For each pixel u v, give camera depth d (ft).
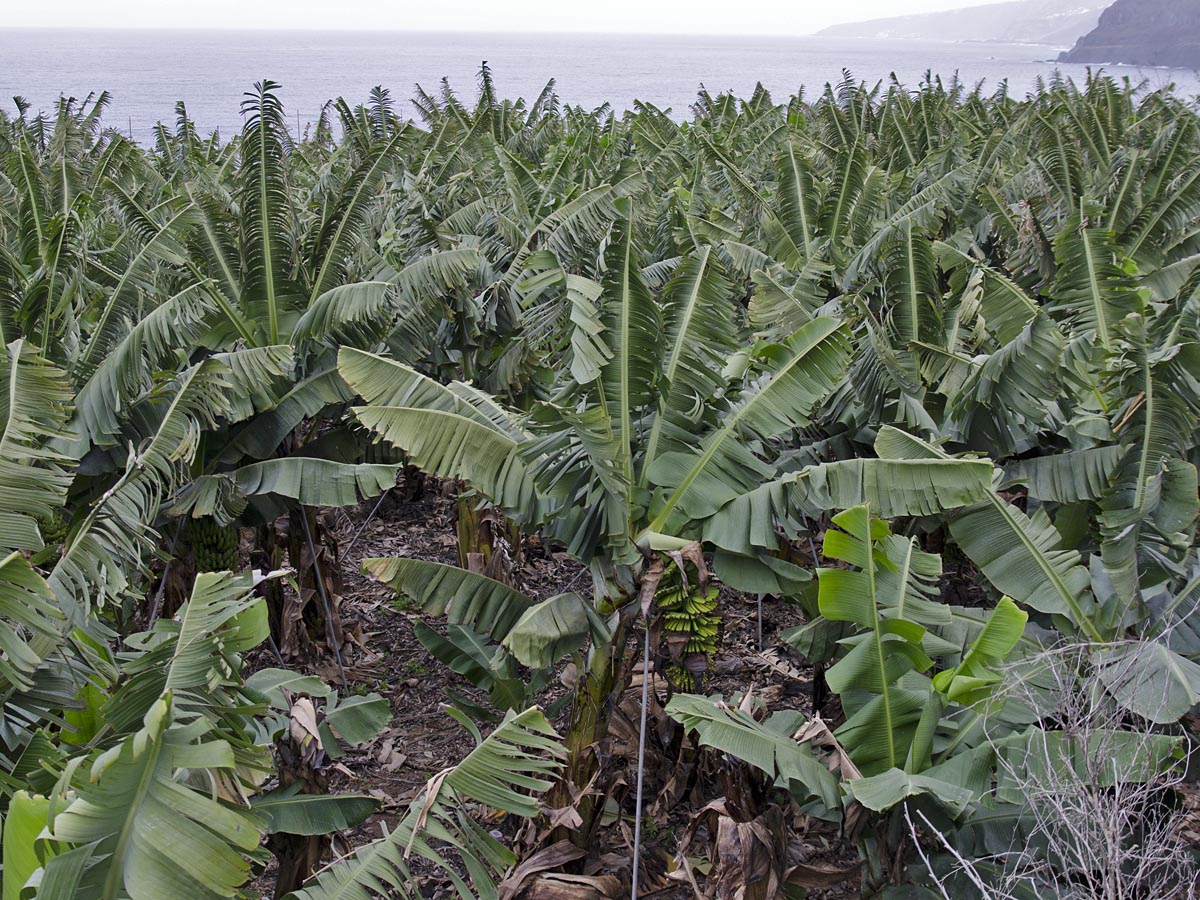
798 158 41.57
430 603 19.16
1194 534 20.52
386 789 22.97
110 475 23.25
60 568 15.51
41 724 15.81
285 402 25.44
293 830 16.62
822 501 18.38
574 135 71.72
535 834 19.54
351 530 38.75
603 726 19.24
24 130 62.54
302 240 29.19
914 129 71.77
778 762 16.38
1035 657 16.96
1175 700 16.67
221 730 11.93
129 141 61.26
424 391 20.07
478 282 32.09
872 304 30.12
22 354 15.92
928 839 16.70
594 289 17.75
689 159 62.90
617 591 18.54
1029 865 15.74
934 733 17.42
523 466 18.98
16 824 11.10
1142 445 19.25
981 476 17.72
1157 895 15.05
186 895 10.02
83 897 10.13
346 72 406.62
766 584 18.58
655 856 20.48
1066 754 16.12
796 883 17.67
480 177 48.88
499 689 20.51
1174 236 41.37
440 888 19.61
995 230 38.81
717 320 19.52
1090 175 53.72
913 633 16.89
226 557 25.50
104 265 31.58
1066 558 19.62
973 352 28.81
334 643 27.71
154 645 14.62
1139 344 19.17
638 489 18.85
